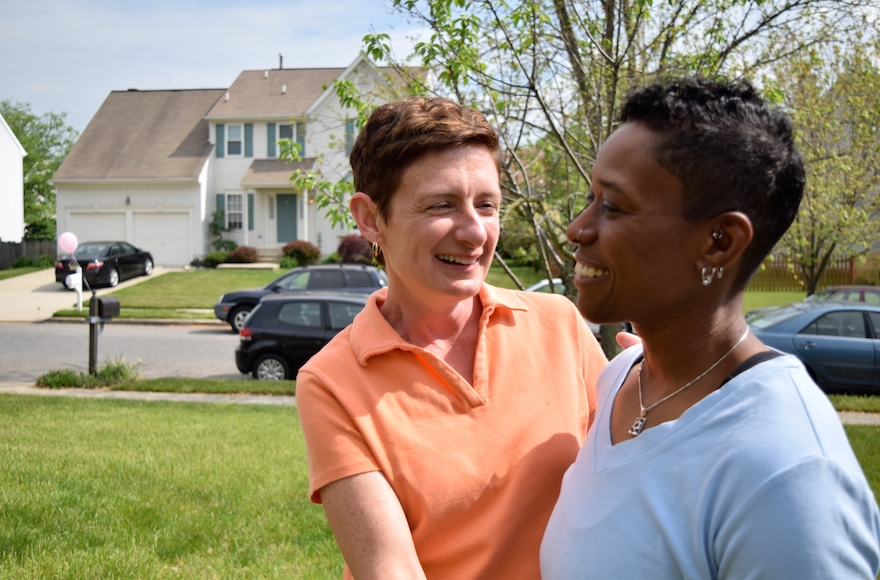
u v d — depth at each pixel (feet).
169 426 24.56
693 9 17.62
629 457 3.66
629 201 3.50
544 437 4.84
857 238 42.50
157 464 18.98
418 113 4.73
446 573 4.56
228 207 106.73
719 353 3.62
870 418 27.53
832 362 32.78
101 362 44.24
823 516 2.93
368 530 4.30
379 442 4.51
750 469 3.10
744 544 3.04
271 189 104.88
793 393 3.27
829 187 34.14
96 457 19.54
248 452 20.58
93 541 13.60
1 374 40.29
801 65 22.93
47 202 184.55
